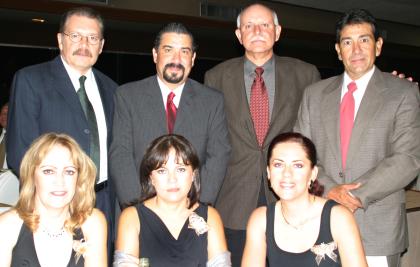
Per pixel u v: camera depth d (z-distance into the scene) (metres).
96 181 2.54
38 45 7.57
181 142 2.09
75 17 2.60
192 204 2.15
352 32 2.46
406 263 3.04
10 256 1.94
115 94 2.71
